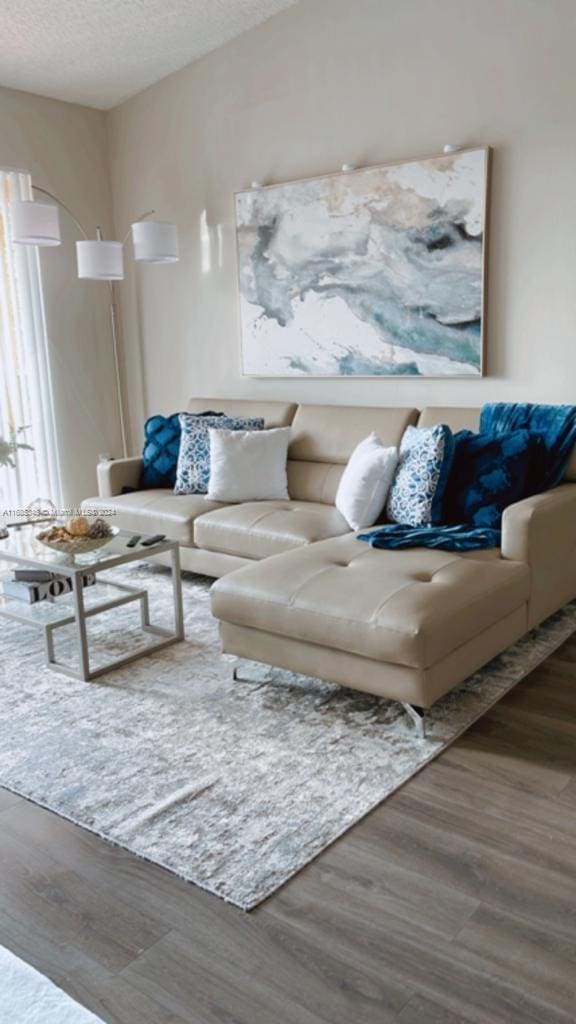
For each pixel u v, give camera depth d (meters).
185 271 5.10
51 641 3.14
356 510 3.44
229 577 2.88
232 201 4.77
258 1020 1.52
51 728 2.67
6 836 2.11
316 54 4.25
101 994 1.59
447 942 1.69
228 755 2.46
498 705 2.71
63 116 5.05
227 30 4.43
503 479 3.28
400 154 4.06
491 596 2.67
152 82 4.95
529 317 3.78
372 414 4.05
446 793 2.23
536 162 3.64
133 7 4.01
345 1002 1.55
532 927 1.73
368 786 2.27
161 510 4.01
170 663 3.17
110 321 5.48
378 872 1.92
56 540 3.06
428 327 4.05
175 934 1.74
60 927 1.78
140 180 5.20
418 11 3.87
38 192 4.96
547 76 3.55
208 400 4.78
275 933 1.74
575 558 3.35
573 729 2.54
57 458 5.23
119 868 1.97
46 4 3.86
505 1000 1.55
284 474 4.18
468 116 3.80
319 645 2.67
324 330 4.45
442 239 3.92
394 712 2.70
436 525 3.30
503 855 1.96
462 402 4.07
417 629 2.37
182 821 2.14
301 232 4.43
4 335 4.84
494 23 3.65
